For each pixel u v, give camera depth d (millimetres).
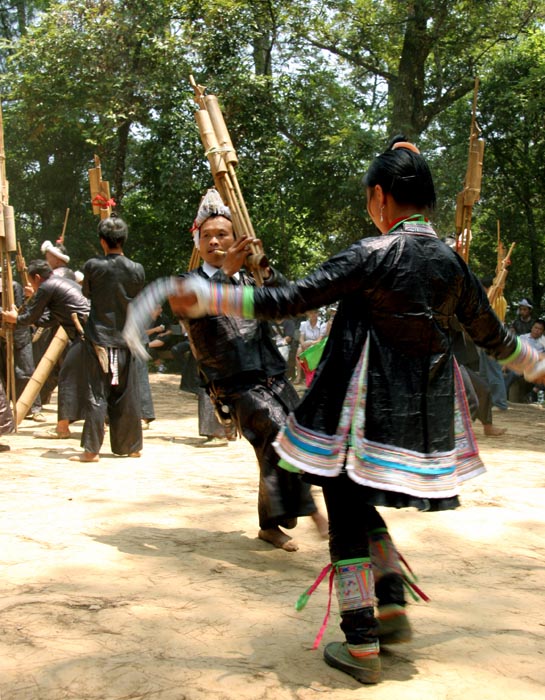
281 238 23500
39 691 2393
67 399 8016
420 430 2467
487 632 2984
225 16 19188
